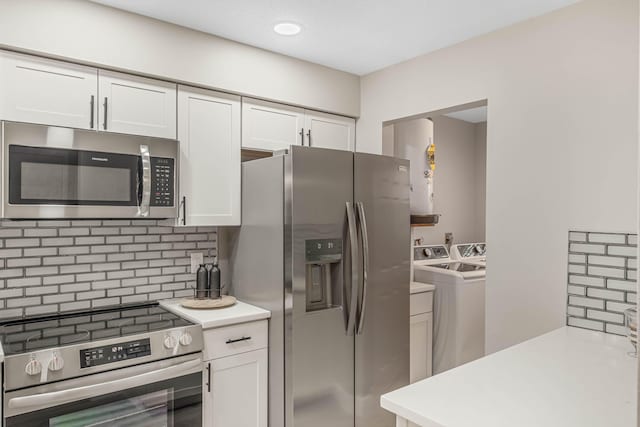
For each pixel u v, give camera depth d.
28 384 1.63
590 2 2.03
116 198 2.12
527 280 2.23
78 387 1.74
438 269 3.42
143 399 1.91
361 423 2.44
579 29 2.07
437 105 2.68
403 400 1.23
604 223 1.97
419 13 2.21
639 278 0.75
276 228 2.30
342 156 2.37
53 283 2.28
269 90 2.70
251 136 2.68
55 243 2.28
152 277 2.60
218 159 2.54
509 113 2.33
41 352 1.67
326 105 2.99
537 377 1.40
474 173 5.04
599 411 1.15
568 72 2.10
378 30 2.40
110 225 2.45
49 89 2.01
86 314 2.31
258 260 2.46
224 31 2.43
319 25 2.36
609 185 1.96
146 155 2.20
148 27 2.26
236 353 2.22
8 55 1.91
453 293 3.23
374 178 2.51
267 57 2.70
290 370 2.18
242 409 2.24
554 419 1.11
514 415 1.13
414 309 3.21
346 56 2.80
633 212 1.89
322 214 2.28
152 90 2.31
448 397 1.24
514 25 2.31
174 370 1.96
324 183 2.29
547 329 2.16
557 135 2.14
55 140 1.96
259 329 2.31
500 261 2.34
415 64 2.82
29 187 1.89
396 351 2.62
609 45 1.97
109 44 2.13
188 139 2.43
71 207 2.00
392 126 3.25
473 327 3.26
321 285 2.40
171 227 2.67
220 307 2.39
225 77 2.52
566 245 2.09
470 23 2.32
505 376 1.41
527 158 2.25
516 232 2.28
